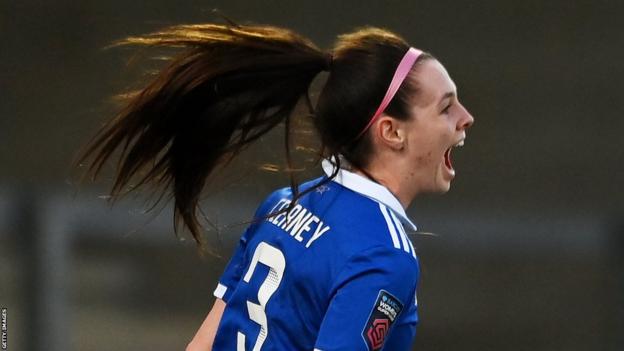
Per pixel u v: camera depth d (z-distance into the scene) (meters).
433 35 23.78
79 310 19.98
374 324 7.66
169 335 20.62
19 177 23.22
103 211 20.23
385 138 8.24
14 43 24.03
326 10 23.70
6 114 23.78
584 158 23.47
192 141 9.02
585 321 21.50
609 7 23.69
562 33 23.73
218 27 8.79
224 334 8.60
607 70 23.62
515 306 21.91
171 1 23.80
